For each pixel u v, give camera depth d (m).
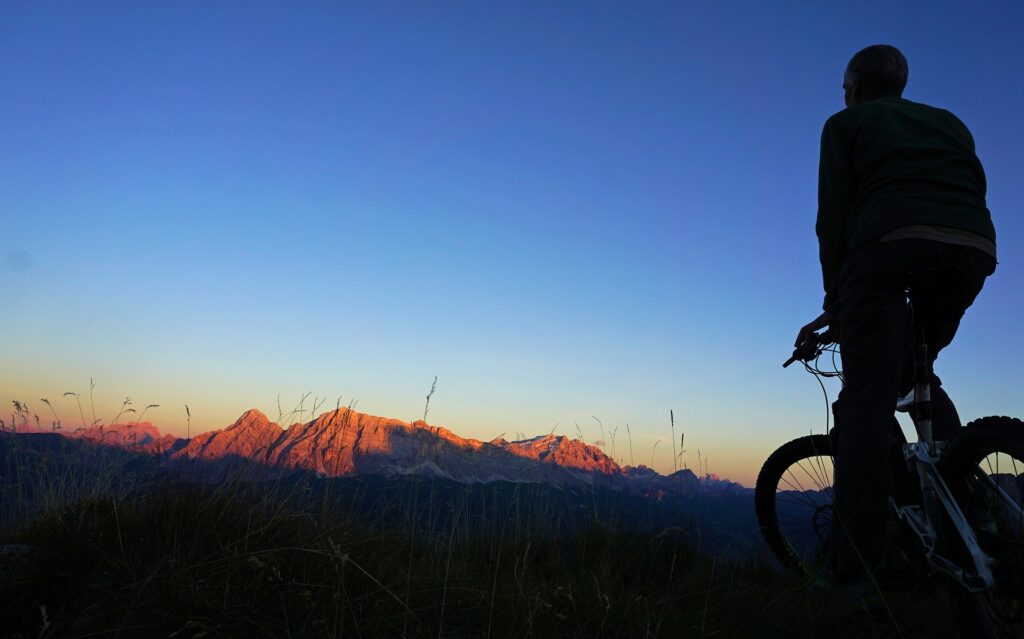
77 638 1.68
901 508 2.15
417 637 1.90
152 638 1.72
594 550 2.99
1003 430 1.73
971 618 1.87
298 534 2.48
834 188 2.26
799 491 2.84
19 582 1.95
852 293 2.13
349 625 1.88
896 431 2.26
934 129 2.13
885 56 2.45
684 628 2.10
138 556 2.17
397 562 2.55
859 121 2.25
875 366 2.08
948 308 2.08
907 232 1.98
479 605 2.17
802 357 2.62
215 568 2.07
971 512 1.89
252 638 1.75
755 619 2.25
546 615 2.07
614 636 2.09
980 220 1.99
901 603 2.29
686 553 3.02
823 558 2.46
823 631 2.21
